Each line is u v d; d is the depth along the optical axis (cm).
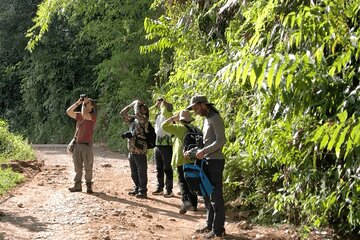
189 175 653
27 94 2916
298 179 631
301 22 474
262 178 780
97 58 2773
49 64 2773
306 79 473
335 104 540
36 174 1186
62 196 895
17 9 2978
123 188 1027
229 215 782
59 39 2784
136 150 923
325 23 468
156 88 1394
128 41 2252
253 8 637
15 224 690
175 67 1027
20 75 3045
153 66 2250
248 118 704
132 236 636
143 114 929
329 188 614
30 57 2895
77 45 2761
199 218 775
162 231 682
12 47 3000
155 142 939
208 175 635
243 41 766
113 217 741
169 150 938
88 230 661
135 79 2198
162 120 928
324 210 622
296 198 680
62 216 742
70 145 955
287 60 382
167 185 943
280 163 677
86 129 943
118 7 2173
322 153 609
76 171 950
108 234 642
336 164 608
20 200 855
